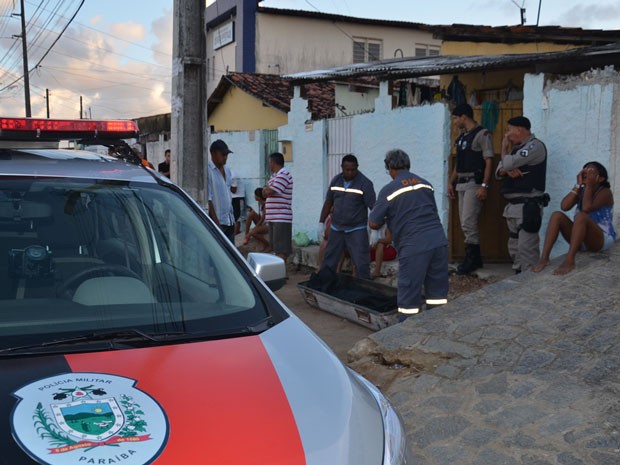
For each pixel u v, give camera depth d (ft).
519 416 13.79
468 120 26.27
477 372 15.87
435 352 17.06
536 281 20.26
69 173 10.95
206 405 7.09
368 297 24.32
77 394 7.01
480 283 26.25
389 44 88.58
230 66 87.71
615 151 22.67
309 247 35.50
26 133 11.30
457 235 29.50
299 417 7.19
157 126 77.30
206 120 23.13
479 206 26.63
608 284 19.01
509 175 23.13
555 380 14.88
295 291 29.55
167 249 10.44
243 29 82.28
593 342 16.16
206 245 10.80
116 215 10.46
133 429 6.58
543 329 17.24
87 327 8.70
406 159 20.49
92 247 10.00
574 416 13.43
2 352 7.86
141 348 8.18
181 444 6.49
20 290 9.14
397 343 17.95
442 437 13.55
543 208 24.54
